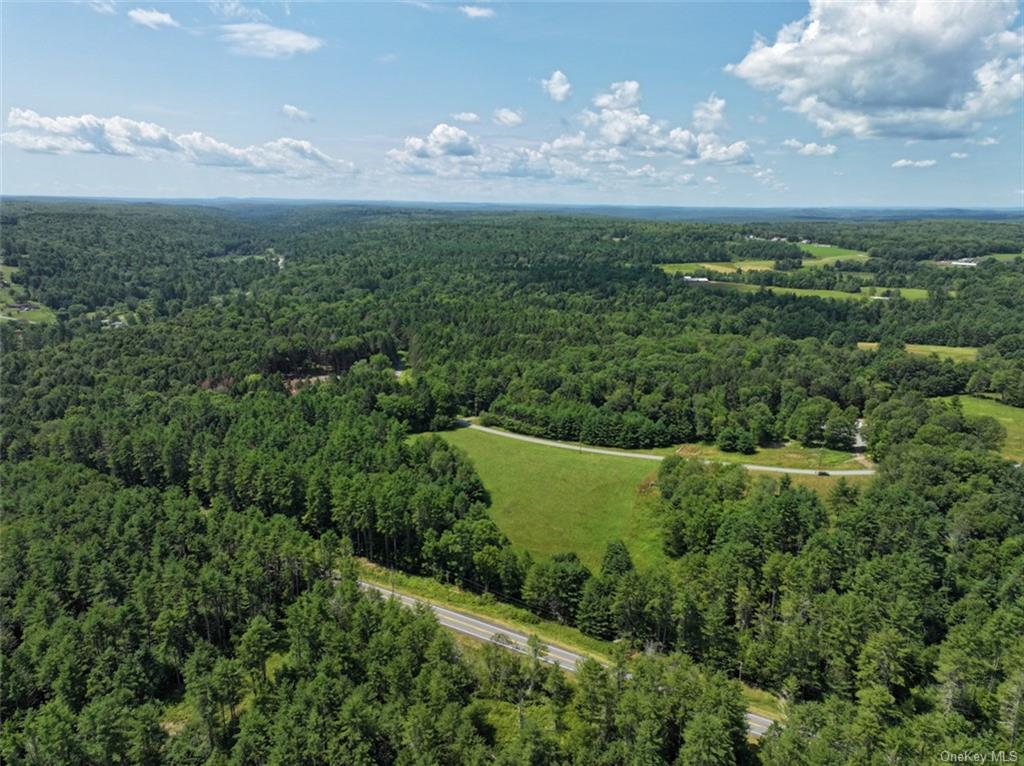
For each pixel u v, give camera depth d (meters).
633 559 110.44
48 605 85.62
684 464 134.62
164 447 133.00
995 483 112.88
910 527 97.75
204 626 87.25
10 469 124.19
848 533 98.19
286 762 62.69
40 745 63.75
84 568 90.44
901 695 75.44
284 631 89.19
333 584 92.75
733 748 63.97
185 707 77.44
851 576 89.88
